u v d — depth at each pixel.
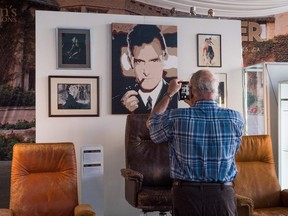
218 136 2.05
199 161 2.04
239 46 4.64
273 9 7.51
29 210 3.12
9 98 7.16
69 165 3.34
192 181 2.06
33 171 3.30
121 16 4.30
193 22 4.50
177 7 7.08
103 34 4.25
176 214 2.10
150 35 4.33
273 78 4.29
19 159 3.27
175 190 2.11
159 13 7.11
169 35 4.38
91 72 4.21
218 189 2.05
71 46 4.16
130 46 4.28
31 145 3.33
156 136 2.17
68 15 4.16
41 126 4.09
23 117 7.20
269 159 3.67
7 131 7.13
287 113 4.15
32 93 7.25
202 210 2.04
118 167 4.27
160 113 2.22
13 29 7.18
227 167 2.07
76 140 4.16
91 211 2.91
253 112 4.50
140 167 3.79
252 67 4.49
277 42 7.59
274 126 4.26
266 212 3.26
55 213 3.16
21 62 7.20
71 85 4.16
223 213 2.04
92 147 3.82
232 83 4.60
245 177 3.54
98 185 3.82
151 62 4.33
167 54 4.37
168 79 4.37
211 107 2.10
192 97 2.19
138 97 4.29
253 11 7.42
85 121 4.19
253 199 3.46
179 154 2.08
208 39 4.54
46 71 4.11
